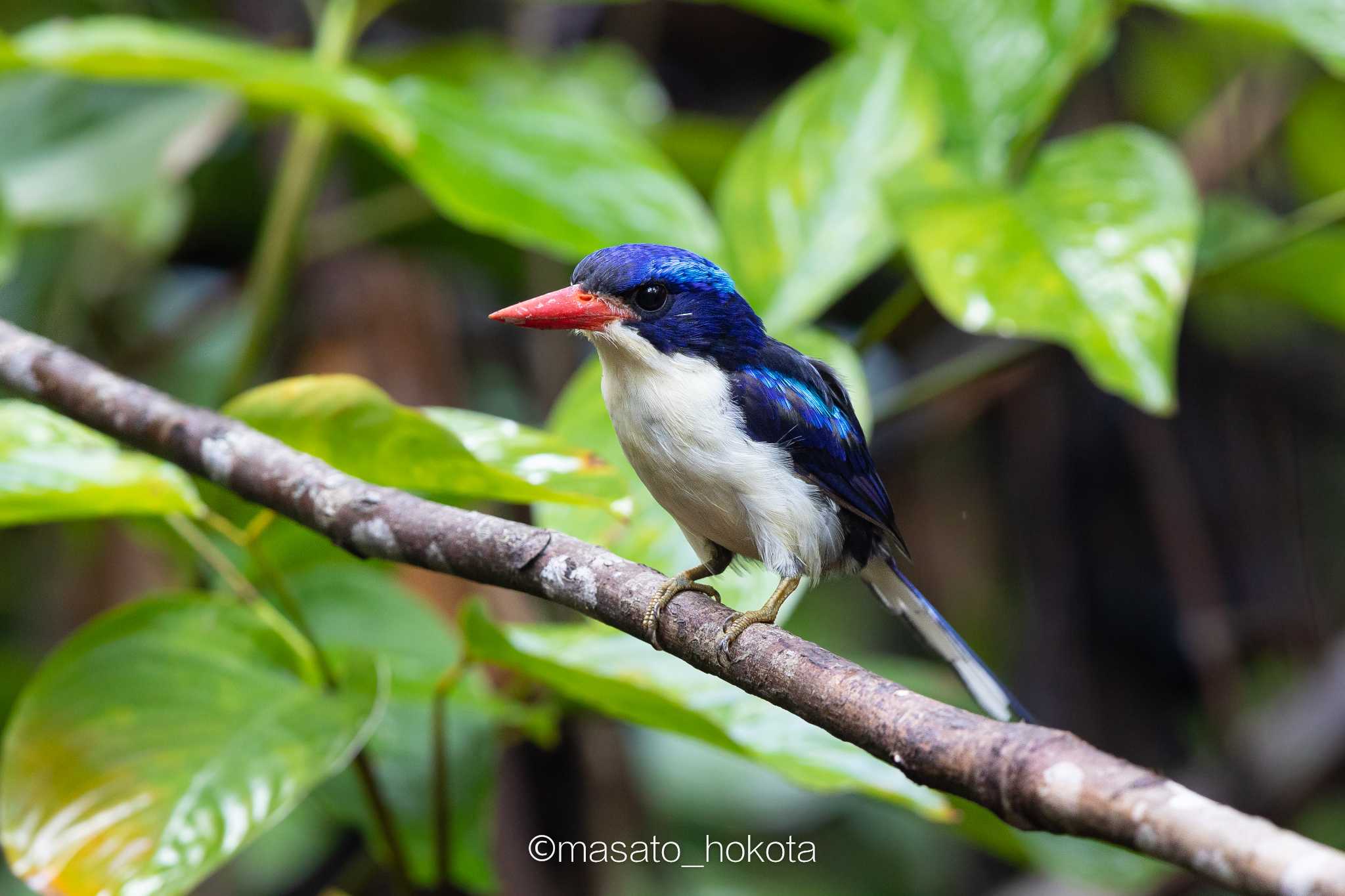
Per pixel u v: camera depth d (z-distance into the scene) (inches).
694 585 215.3
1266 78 497.7
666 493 257.9
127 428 237.3
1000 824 298.8
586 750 405.4
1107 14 347.3
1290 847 126.4
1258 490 512.4
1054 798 143.2
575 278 264.5
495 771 299.4
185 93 384.5
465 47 439.2
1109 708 513.0
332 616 301.6
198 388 450.9
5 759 226.4
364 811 290.5
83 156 375.2
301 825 423.2
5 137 378.0
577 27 542.6
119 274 459.8
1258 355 518.3
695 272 258.4
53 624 442.3
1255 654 512.7
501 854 391.5
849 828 478.0
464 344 493.7
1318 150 502.0
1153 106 529.7
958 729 158.7
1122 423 505.7
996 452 511.2
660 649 205.9
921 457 509.0
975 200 292.5
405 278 447.8
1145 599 518.6
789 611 253.1
